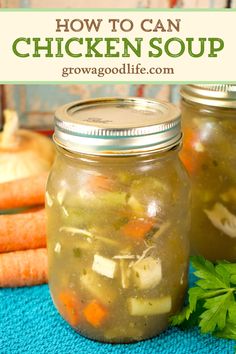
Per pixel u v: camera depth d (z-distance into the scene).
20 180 0.57
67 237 0.39
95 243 0.38
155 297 0.40
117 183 0.38
